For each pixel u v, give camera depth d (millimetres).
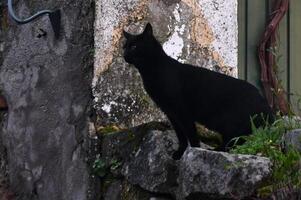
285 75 12359
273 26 12070
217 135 9820
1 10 11672
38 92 10852
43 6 10852
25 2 11211
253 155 7922
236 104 9094
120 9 10016
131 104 9945
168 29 10250
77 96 10102
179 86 9180
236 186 7715
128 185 9172
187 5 10375
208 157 7984
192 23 10398
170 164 8562
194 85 9195
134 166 9055
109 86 9898
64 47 10359
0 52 11688
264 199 7586
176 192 8438
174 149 9109
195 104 9180
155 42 9312
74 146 10078
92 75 9922
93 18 9992
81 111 10023
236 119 9031
